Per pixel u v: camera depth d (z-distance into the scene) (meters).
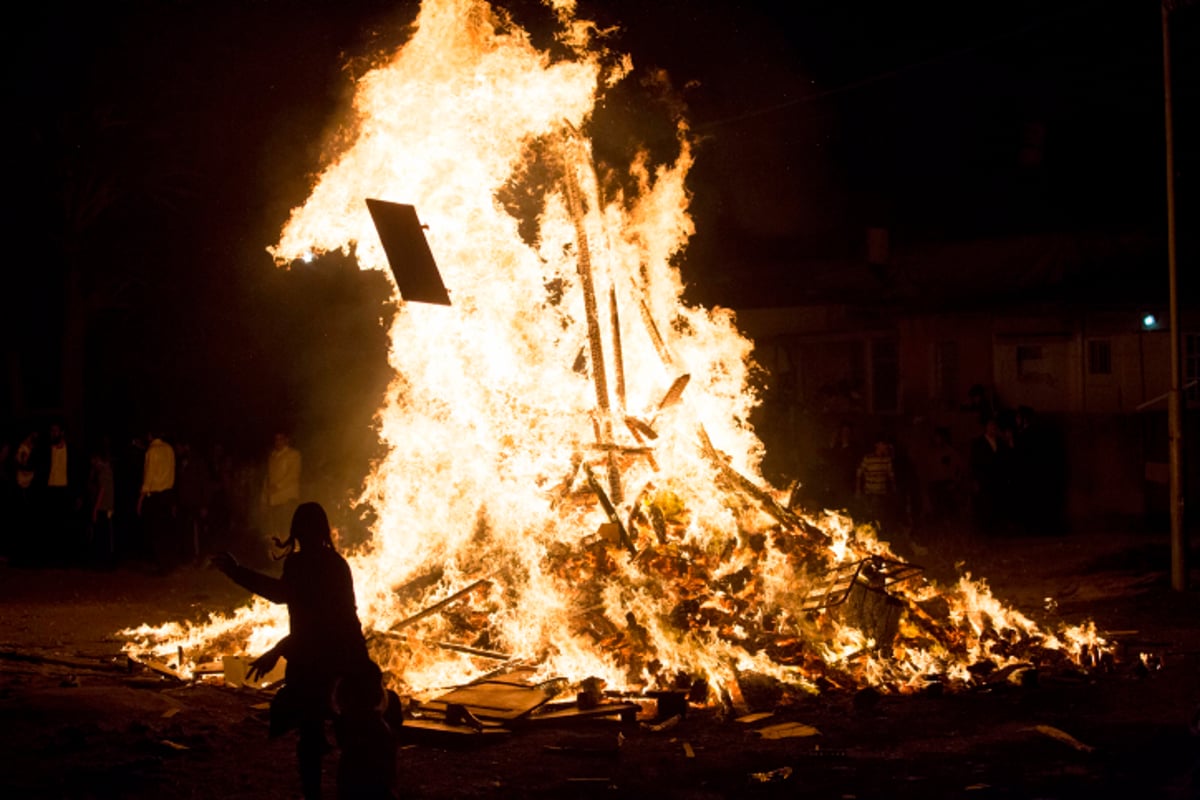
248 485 21.97
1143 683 8.99
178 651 10.32
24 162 22.92
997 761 7.10
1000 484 18.48
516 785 6.82
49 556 19.02
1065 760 7.09
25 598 14.79
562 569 9.87
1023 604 12.95
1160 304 18.97
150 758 7.16
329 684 5.89
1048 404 19.97
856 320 22.20
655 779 6.92
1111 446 18.88
